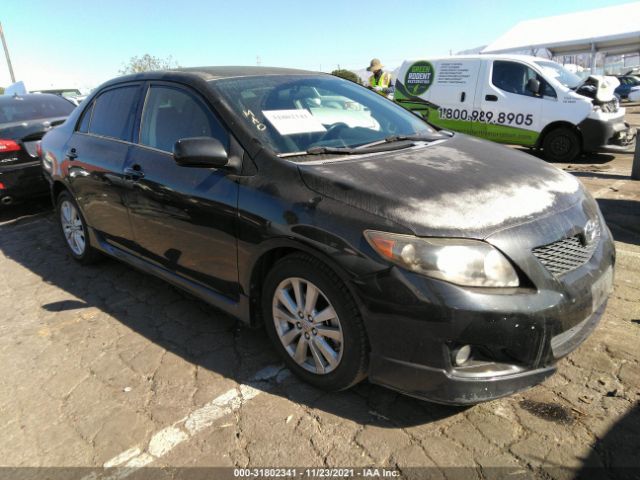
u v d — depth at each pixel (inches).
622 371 104.4
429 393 86.0
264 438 91.8
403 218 85.0
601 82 329.1
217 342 125.9
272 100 122.1
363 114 133.5
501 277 82.2
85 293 159.8
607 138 327.6
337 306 92.0
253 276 107.6
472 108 374.6
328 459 86.3
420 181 94.7
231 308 115.4
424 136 129.7
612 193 249.6
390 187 92.0
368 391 103.4
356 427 93.3
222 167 108.0
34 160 244.7
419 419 94.6
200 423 96.6
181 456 88.7
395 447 88.0
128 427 96.7
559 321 84.5
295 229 94.0
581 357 110.2
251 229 102.3
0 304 155.1
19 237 225.0
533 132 349.4
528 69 349.4
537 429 90.1
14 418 101.5
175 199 120.3
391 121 136.0
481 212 87.0
